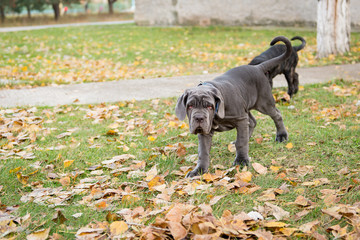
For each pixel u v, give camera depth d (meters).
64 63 11.65
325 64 10.05
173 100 7.11
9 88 8.45
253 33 16.69
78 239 2.92
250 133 5.06
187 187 3.69
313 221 3.02
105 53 13.42
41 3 34.66
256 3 18.19
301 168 4.09
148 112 6.56
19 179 4.05
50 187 3.94
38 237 2.96
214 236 2.78
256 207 3.35
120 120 6.07
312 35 15.43
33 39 17.36
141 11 21.64
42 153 4.81
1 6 33.69
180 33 17.58
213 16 19.58
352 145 4.71
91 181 4.04
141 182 3.93
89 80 9.27
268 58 6.09
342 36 11.05
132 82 8.78
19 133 5.58
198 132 3.71
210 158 4.64
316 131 5.27
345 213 3.07
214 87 3.87
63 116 6.41
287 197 3.54
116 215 3.27
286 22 17.53
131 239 2.91
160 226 2.97
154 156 4.64
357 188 3.51
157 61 11.61
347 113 5.85
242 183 3.76
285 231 2.91
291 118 5.95
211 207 3.40
